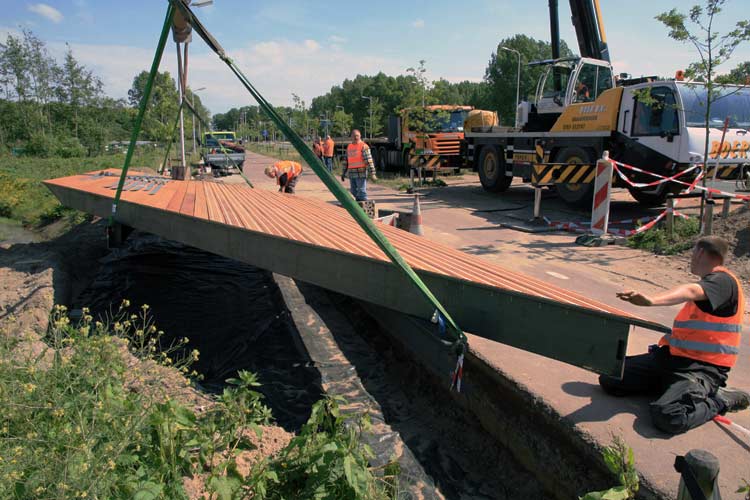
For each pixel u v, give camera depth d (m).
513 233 9.46
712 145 9.68
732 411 3.34
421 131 19.61
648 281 6.49
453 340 3.72
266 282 7.96
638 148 10.31
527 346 3.48
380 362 5.10
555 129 12.20
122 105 44.22
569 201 11.69
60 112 36.31
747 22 8.02
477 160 16.20
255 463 2.78
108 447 2.32
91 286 8.32
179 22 4.47
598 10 12.56
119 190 7.00
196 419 3.04
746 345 4.59
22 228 14.48
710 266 3.20
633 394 3.45
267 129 82.00
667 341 3.36
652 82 10.02
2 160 28.19
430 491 3.29
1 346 2.91
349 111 89.88
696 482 1.90
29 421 2.38
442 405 4.29
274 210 7.09
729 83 8.53
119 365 3.06
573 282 6.44
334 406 2.90
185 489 2.59
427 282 3.96
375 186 18.69
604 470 2.85
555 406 3.30
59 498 2.00
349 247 4.69
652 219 9.85
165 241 10.71
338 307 6.39
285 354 5.41
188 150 44.41
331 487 2.49
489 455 3.69
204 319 6.79
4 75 33.34
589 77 12.66
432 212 11.98
